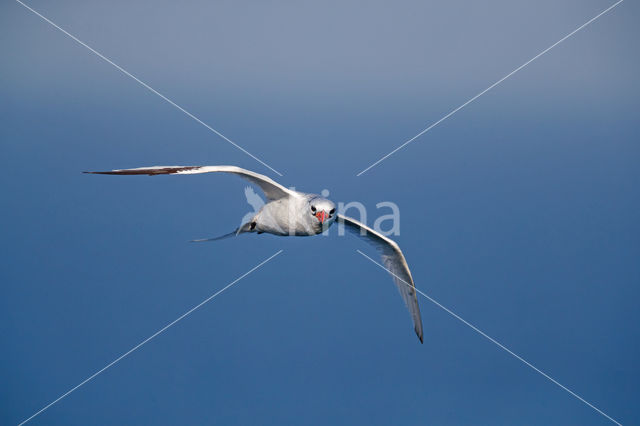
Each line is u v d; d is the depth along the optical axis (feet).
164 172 32.68
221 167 35.19
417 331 50.16
